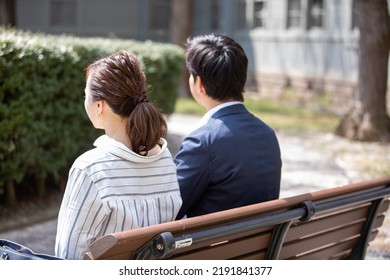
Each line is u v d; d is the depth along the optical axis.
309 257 3.90
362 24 12.98
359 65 13.15
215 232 2.87
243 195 3.60
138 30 27.17
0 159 6.74
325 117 17.05
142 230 2.62
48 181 8.11
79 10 26.42
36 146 7.02
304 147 12.33
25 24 26.72
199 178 3.51
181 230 2.76
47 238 6.56
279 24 22.91
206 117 3.73
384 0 12.75
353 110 13.30
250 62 24.52
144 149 2.99
